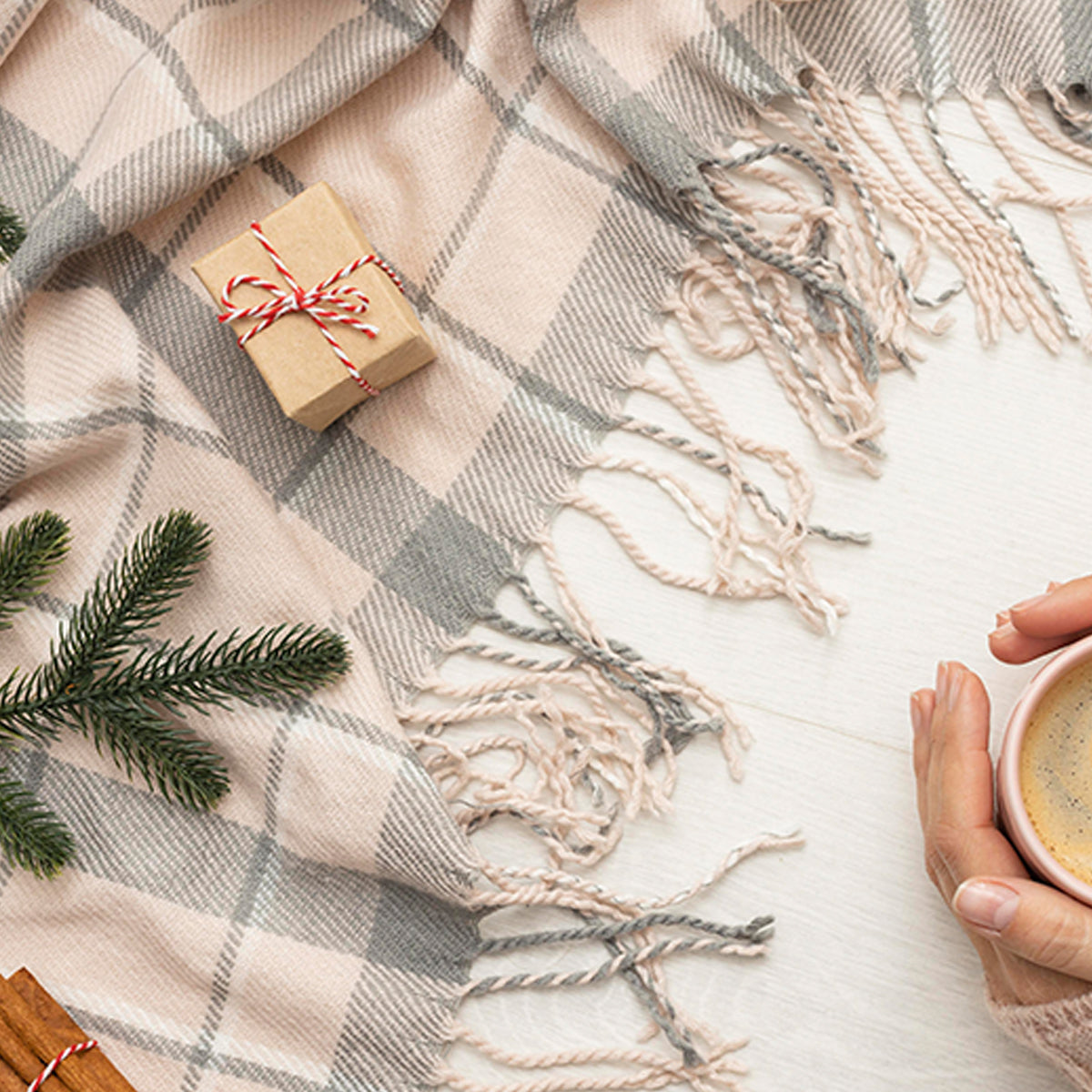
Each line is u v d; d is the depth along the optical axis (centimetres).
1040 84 74
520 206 76
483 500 76
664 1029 74
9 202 77
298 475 76
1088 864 68
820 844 74
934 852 71
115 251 77
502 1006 75
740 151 76
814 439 75
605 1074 74
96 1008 75
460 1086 74
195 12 75
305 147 76
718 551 75
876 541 75
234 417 76
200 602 75
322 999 74
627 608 75
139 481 76
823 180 75
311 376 73
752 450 75
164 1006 75
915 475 75
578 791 75
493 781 75
